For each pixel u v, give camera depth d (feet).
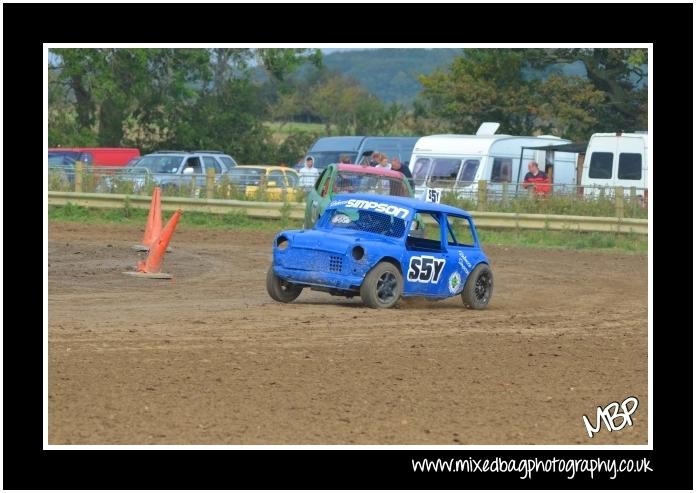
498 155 243.19
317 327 92.84
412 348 84.43
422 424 62.34
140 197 222.48
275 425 60.75
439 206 113.60
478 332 94.12
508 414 65.62
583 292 134.21
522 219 210.59
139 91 376.48
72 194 225.15
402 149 292.81
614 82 387.75
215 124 404.98
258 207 218.59
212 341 83.82
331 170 137.69
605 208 212.64
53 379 69.05
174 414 62.03
